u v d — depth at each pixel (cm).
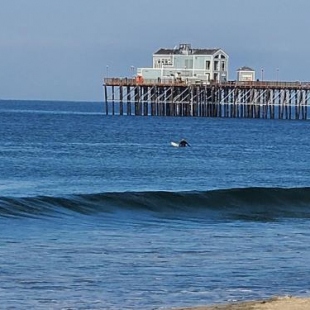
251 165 14750
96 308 4038
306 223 7581
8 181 11094
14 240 5969
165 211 8238
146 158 15612
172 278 4731
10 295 4272
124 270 4931
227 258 5384
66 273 4816
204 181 11906
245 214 8275
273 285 4597
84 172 12694
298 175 13150
